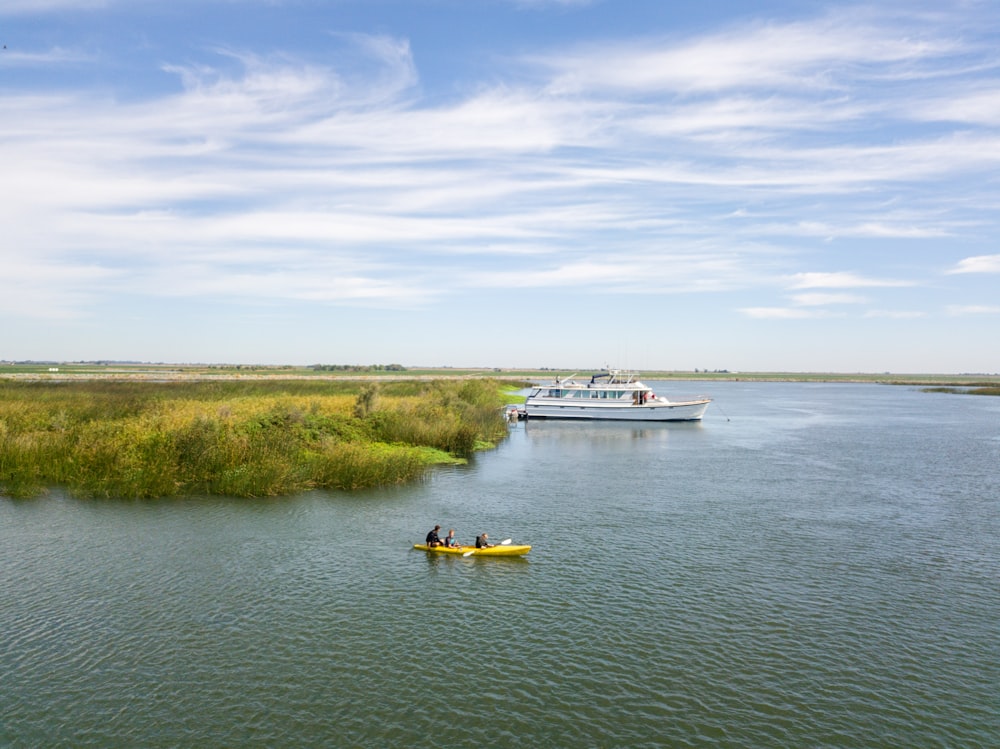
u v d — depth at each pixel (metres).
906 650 17.20
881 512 31.62
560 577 22.06
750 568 23.25
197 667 15.66
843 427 75.44
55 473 33.19
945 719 14.17
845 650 17.14
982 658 16.86
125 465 33.00
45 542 24.23
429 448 47.09
